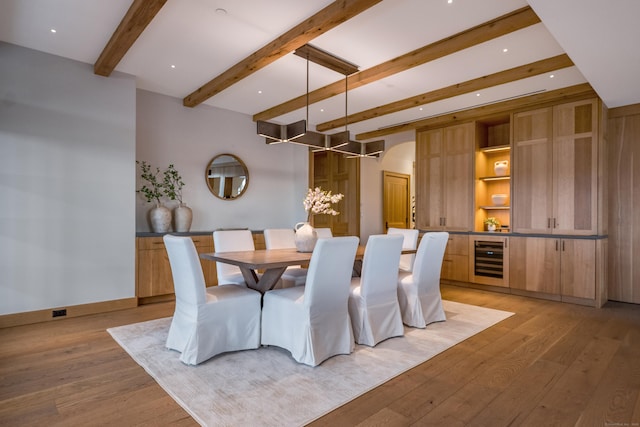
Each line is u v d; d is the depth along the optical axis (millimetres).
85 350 2756
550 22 2479
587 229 4305
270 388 2148
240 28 3074
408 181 8500
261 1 2684
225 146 5457
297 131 3531
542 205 4648
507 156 5457
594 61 3094
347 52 3484
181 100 4984
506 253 4895
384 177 7801
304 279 3852
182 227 4719
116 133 3992
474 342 2973
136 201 4605
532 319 3652
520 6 2711
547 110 4629
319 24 2807
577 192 4383
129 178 4070
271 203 6051
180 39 3279
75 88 3744
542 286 4578
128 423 1788
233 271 3773
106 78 3936
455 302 4398
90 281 3809
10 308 3371
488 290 5133
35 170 3516
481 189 5449
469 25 2992
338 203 7512
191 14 2869
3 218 3352
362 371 2393
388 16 2861
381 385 2207
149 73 4082
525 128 4812
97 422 1795
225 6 2752
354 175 7242
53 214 3602
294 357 2553
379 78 3885
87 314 3779
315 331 2518
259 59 3471
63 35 3260
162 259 4348
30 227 3480
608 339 3059
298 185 6352
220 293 2805
